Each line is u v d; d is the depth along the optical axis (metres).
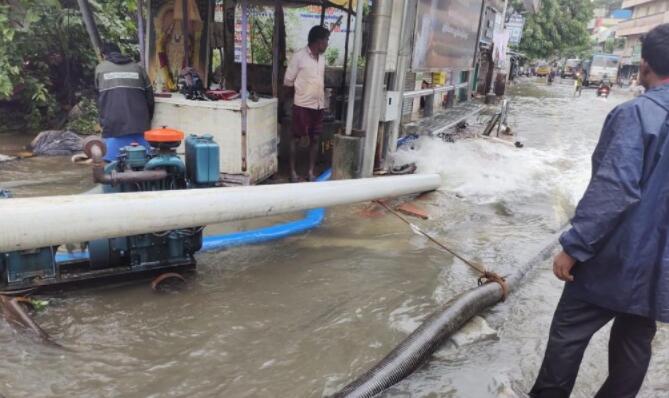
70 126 8.71
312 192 4.77
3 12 8.02
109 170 4.06
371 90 6.70
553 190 7.80
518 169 8.94
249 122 6.02
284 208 4.48
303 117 6.66
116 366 3.07
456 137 11.57
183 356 3.21
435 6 8.80
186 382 2.98
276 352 3.30
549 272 4.95
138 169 3.98
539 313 4.10
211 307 3.79
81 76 9.75
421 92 9.73
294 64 6.54
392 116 7.55
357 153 6.81
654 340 3.83
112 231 3.46
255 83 8.62
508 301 4.28
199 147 4.06
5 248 3.14
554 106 22.39
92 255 3.88
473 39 13.01
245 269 4.45
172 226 3.71
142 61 6.64
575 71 48.62
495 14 19.55
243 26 5.66
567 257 2.51
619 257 2.39
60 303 3.70
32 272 3.68
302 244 5.09
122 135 5.72
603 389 2.82
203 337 3.41
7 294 3.54
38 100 8.84
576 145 12.20
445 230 5.81
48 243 3.28
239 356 3.24
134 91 5.70
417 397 2.95
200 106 5.95
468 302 3.76
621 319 2.65
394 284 4.35
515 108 20.41
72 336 3.33
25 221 3.15
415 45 8.09
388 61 7.11
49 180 6.38
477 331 3.67
